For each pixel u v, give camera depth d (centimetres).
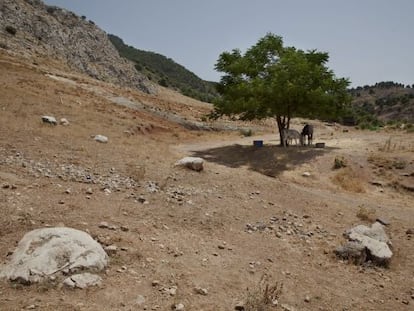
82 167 1141
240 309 518
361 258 816
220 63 2695
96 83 4828
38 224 664
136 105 3806
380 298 659
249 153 2339
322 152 2145
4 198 745
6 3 7181
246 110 2414
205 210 973
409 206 1463
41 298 446
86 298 465
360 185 1706
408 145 2305
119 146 1617
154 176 1196
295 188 1404
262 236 887
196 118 4650
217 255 718
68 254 525
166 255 661
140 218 824
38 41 7100
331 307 596
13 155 1112
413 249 938
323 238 938
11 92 2291
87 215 760
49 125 1680
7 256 537
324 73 2486
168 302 501
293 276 694
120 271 556
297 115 2567
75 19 9506
